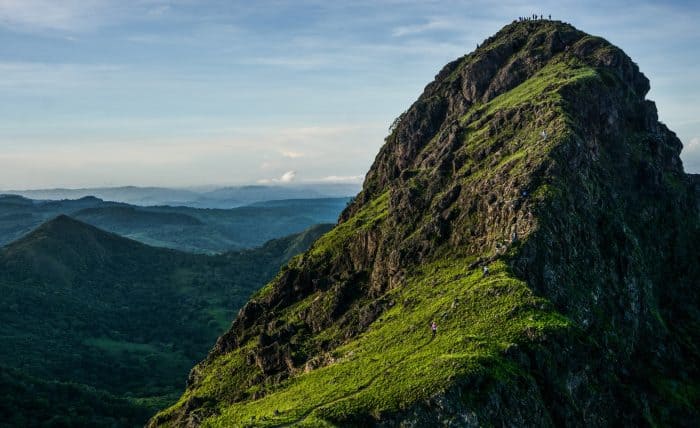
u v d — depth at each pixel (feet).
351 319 625.00
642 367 559.38
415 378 404.77
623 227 629.92
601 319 536.01
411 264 627.46
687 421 529.45
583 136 650.43
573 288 528.22
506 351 419.95
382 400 394.73
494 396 387.34
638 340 581.94
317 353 603.26
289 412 431.43
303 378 530.68
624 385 492.95
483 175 639.76
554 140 611.06
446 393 380.37
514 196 569.64
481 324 455.22
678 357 600.39
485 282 499.10
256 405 522.47
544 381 425.69
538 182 576.61
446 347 437.17
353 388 432.66
